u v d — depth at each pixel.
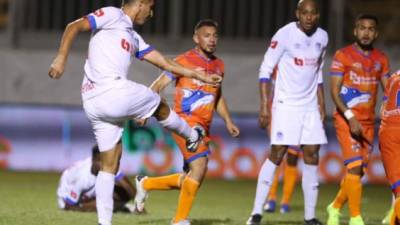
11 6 44.00
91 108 16.97
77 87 41.31
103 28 17.06
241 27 44.69
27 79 41.47
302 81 21.41
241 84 41.16
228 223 21.75
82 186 24.22
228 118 20.89
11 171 40.78
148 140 40.06
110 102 16.72
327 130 39.94
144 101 17.14
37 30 44.59
